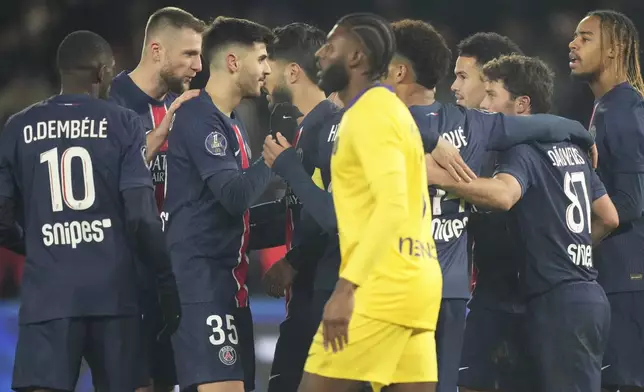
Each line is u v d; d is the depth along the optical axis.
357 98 14.16
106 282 16.08
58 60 16.55
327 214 15.46
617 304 19.58
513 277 18.36
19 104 44.09
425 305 13.95
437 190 16.56
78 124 16.22
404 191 13.16
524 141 17.22
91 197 16.09
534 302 17.41
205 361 17.41
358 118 13.48
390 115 13.45
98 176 16.16
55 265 16.03
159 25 19.58
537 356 17.34
